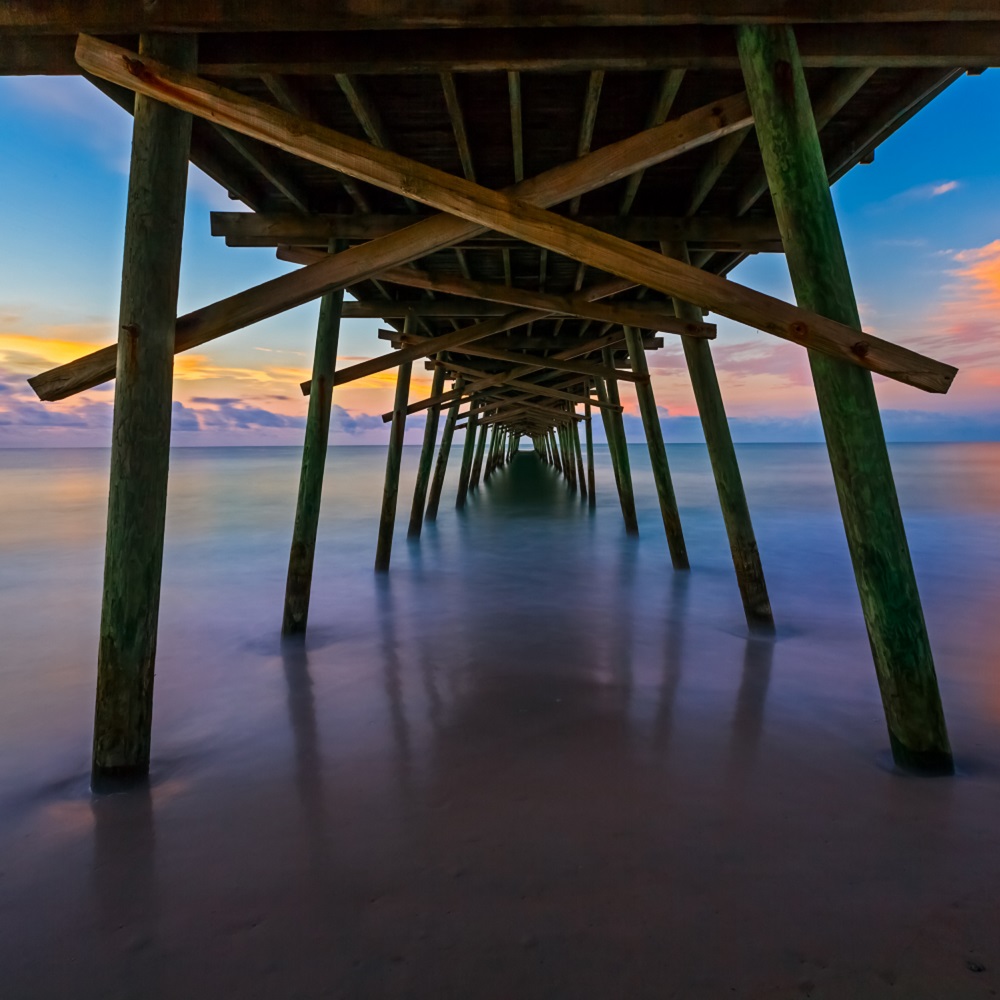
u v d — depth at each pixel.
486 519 10.68
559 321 7.43
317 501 4.17
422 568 6.40
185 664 3.54
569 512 11.59
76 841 1.82
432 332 8.06
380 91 2.92
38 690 3.23
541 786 2.08
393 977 1.31
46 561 7.35
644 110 3.12
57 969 1.35
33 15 2.13
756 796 1.99
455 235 2.36
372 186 3.91
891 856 1.67
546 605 4.76
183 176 2.21
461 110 3.00
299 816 1.93
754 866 1.64
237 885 1.61
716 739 2.44
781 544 7.79
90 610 5.11
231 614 4.70
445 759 2.30
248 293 2.31
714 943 1.38
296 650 3.79
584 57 2.30
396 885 1.59
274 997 1.27
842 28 2.25
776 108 2.13
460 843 1.77
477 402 13.44
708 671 3.27
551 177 2.25
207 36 2.34
